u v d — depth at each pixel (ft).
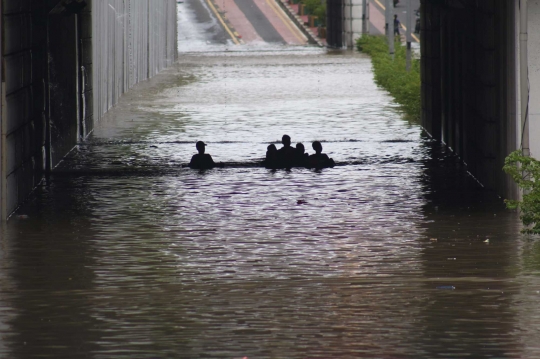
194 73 498.69
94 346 93.25
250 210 174.81
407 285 117.39
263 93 400.26
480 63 200.34
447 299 109.81
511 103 175.63
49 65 221.25
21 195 184.34
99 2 314.35
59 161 236.02
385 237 150.20
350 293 113.50
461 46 231.09
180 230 156.97
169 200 185.88
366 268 128.16
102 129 296.30
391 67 428.15
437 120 274.98
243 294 113.60
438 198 186.70
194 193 193.57
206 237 150.92
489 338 94.48
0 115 166.40
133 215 170.91
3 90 166.91
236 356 89.71
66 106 248.11
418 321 100.73
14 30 177.47
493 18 188.34
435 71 273.95
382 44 597.93
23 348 92.68
